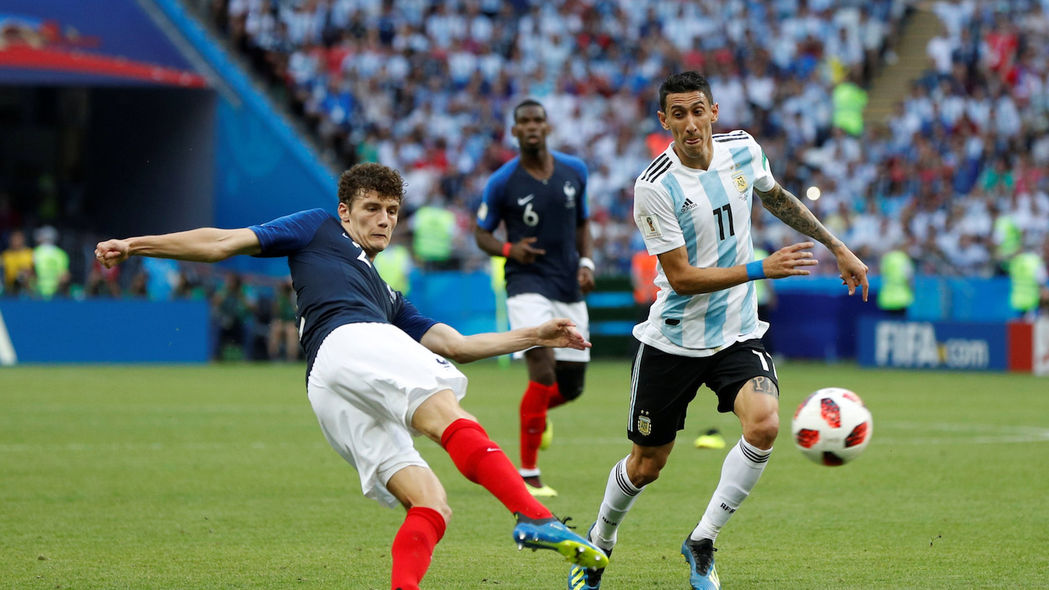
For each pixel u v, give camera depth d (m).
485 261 86.12
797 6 108.56
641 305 85.81
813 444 19.52
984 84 104.12
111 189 96.62
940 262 87.94
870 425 19.58
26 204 99.06
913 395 60.09
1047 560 21.91
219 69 89.00
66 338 78.88
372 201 18.00
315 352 17.09
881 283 84.94
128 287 87.50
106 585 19.72
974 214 91.75
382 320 17.28
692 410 53.12
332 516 26.48
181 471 33.34
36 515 26.47
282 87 94.19
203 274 89.12
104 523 25.56
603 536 21.00
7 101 98.38
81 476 32.28
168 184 92.38
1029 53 105.38
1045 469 34.47
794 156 98.69
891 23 112.50
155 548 22.89
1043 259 86.94
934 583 19.97
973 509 27.70
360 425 16.73
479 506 28.11
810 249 18.64
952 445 40.25
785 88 102.06
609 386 65.50
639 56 104.00
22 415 47.84
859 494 29.98
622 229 90.94
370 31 98.88
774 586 19.88
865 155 98.19
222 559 21.88
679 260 19.66
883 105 108.25
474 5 103.06
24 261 81.38
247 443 39.69
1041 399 58.16
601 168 95.12
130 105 95.00
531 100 33.22
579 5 105.62
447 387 16.52
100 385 62.22
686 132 19.62
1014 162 98.88
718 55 103.62
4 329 77.62
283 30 97.25
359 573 20.70
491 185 33.44
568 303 33.62
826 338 86.75
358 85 96.00
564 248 33.44
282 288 83.38
